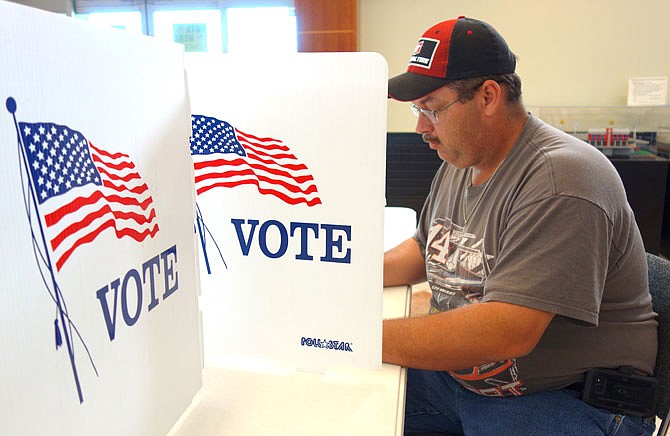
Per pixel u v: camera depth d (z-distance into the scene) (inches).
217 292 27.4
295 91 23.1
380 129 22.9
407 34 170.2
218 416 24.1
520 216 38.8
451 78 42.9
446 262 48.1
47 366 13.7
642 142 152.8
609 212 37.6
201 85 23.8
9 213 12.0
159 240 19.3
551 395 42.1
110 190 16.0
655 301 44.3
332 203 24.4
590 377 41.3
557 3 161.3
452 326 34.4
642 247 43.3
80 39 14.1
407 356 33.2
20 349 12.7
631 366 41.3
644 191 136.1
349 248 24.9
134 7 192.2
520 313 35.5
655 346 42.3
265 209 25.3
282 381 27.0
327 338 26.7
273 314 27.1
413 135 120.9
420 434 46.1
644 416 40.7
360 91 22.6
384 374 28.5
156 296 19.4
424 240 53.7
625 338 41.6
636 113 157.9
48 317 13.6
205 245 26.6
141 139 17.7
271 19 188.1
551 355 41.5
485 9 165.0
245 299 27.2
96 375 16.0
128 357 17.8
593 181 37.6
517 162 42.9
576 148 40.6
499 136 44.7
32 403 13.3
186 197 21.3
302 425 23.6
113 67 15.8
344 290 25.7
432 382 49.0
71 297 14.5
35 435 13.5
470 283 45.4
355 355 26.6
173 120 19.8
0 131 11.6
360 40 172.2
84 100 14.5
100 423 16.4
